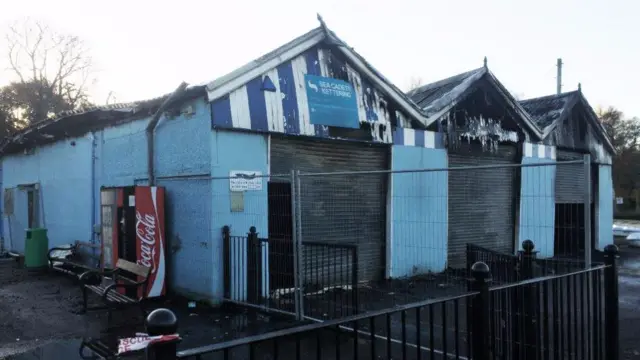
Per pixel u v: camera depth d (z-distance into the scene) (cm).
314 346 568
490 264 615
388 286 894
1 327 659
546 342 404
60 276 1084
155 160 899
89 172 1134
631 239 1723
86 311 734
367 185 996
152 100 866
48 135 1296
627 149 4075
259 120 825
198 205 796
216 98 770
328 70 934
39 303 805
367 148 1003
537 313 405
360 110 975
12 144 1482
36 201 1414
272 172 852
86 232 1142
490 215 1133
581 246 723
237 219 795
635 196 4162
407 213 1021
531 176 896
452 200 1109
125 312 740
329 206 927
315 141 915
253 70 808
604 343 503
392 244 997
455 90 1138
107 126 1070
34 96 3316
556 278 406
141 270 700
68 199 1233
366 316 266
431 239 1006
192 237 807
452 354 536
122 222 833
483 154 1210
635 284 1007
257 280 733
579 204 1488
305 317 653
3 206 1675
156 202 834
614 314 470
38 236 1180
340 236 938
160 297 829
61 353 554
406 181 1038
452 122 1149
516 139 1289
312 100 902
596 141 1548
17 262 1348
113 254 846
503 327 404
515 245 1063
